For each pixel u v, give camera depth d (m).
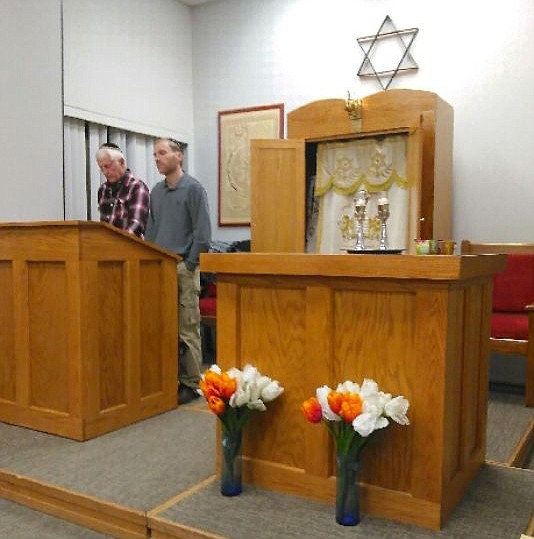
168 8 5.45
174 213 3.46
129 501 2.01
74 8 4.60
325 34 4.98
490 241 4.37
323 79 5.01
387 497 1.84
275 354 2.04
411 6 4.59
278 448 2.05
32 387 2.81
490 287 2.27
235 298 2.10
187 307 3.38
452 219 4.48
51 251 2.69
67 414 2.68
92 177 4.83
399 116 3.98
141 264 2.98
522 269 3.94
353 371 1.91
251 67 5.36
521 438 2.83
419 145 3.86
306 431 1.98
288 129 4.41
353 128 4.14
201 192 3.41
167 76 5.46
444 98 4.49
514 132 4.26
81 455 2.46
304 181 4.37
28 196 4.01
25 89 4.00
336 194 4.31
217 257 2.10
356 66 4.84
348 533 1.74
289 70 5.17
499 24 4.28
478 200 4.40
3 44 3.87
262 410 2.03
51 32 4.17
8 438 2.68
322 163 4.37
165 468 2.32
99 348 2.73
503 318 3.60
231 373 1.99
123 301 2.87
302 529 1.77
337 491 1.81
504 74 4.28
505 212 4.32
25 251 2.77
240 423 1.99
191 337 3.40
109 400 2.80
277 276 2.02
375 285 1.84
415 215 3.92
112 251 2.78
